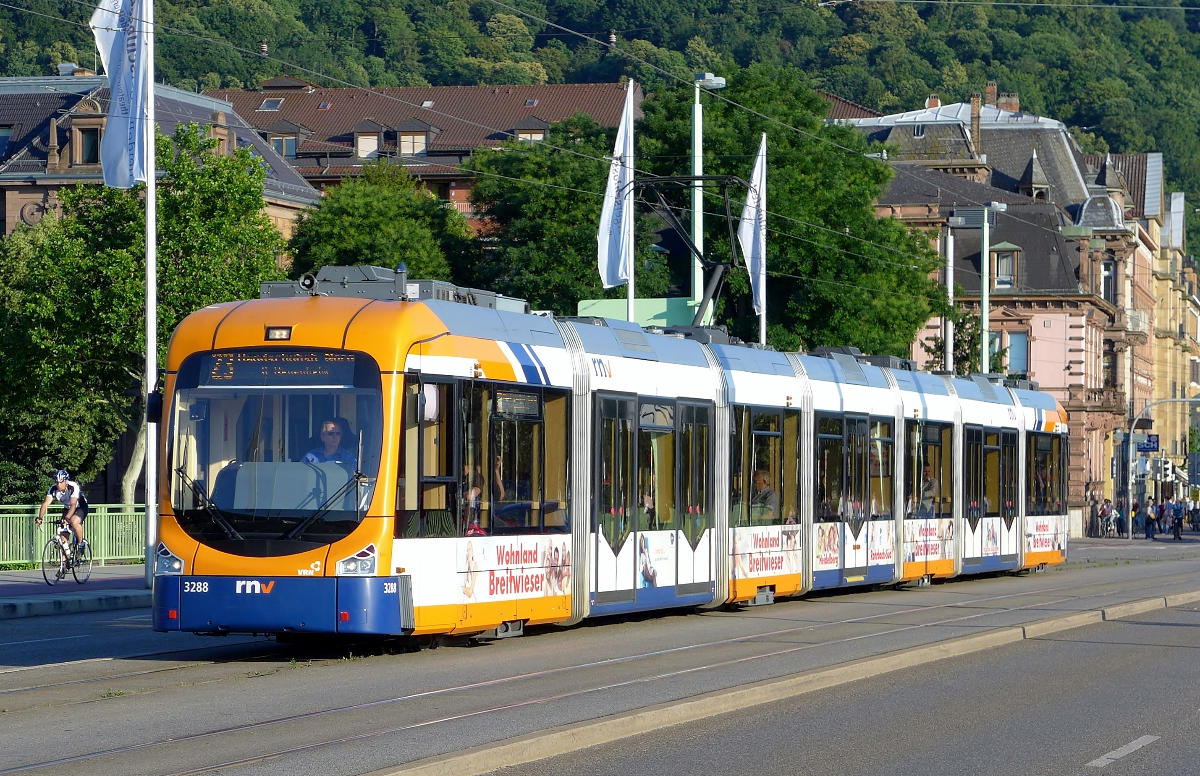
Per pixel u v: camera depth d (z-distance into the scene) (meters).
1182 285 151.88
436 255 72.88
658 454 27.83
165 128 89.19
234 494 21.53
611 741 15.38
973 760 14.80
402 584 21.38
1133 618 30.77
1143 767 14.62
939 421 39.94
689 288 73.69
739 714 17.28
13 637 27.03
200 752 14.42
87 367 59.75
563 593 24.95
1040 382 102.25
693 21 198.62
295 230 78.62
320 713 16.84
